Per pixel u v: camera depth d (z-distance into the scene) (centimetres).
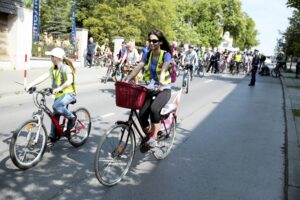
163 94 489
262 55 3039
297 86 2092
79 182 461
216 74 2727
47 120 789
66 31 4197
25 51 1850
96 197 422
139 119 493
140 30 3500
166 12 3797
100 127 761
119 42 2697
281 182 514
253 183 504
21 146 484
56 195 419
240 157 623
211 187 478
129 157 493
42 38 2192
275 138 783
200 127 836
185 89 1455
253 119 986
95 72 2002
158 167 541
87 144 629
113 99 1147
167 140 594
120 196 430
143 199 426
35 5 2125
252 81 1966
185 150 641
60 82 551
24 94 1144
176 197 438
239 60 2905
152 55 491
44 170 492
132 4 3369
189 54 1455
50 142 550
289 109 1172
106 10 3344
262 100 1390
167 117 569
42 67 1984
